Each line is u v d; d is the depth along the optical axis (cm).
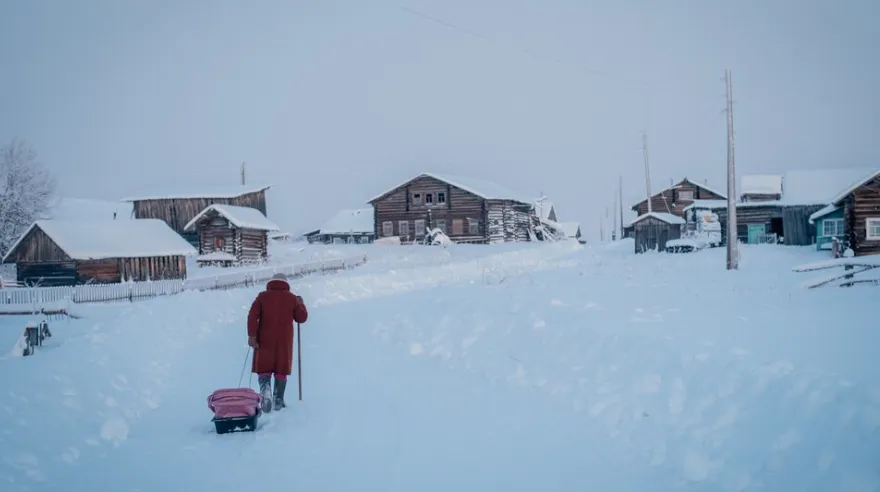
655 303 1372
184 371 1193
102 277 4466
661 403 715
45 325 1723
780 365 677
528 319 1204
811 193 5200
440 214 6994
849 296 1393
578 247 6322
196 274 4938
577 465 630
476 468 634
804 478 503
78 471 658
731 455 573
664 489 557
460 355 1162
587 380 859
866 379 607
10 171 6075
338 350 1326
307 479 617
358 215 9338
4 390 811
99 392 912
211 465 670
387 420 816
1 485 596
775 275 2239
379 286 2905
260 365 911
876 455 477
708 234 5900
